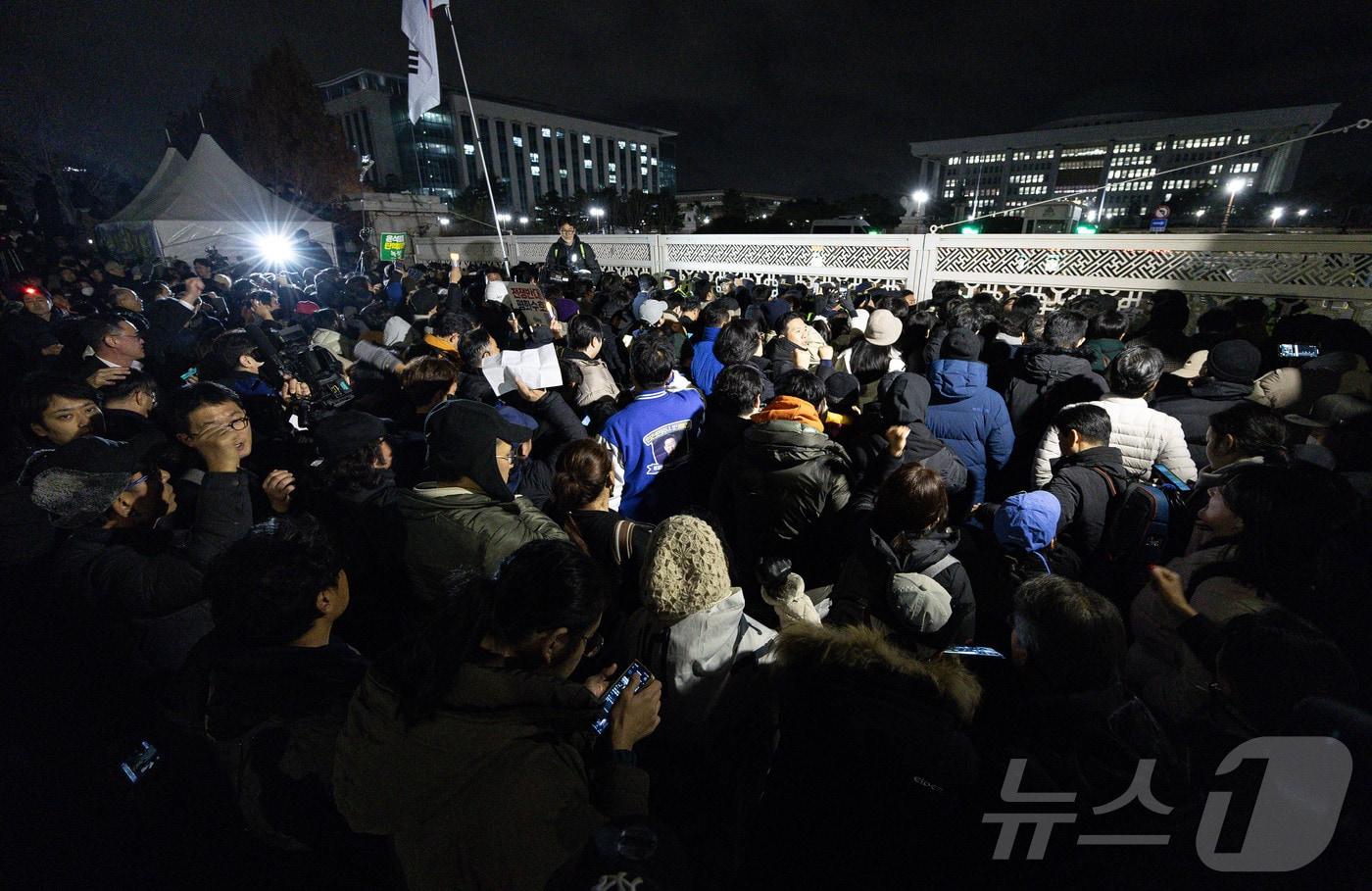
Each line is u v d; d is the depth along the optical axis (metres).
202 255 15.49
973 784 1.20
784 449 2.57
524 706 1.07
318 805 1.44
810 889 1.21
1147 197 115.00
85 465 1.77
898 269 9.23
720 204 132.62
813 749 1.24
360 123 95.44
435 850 1.07
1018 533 2.25
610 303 6.55
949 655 1.71
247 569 1.30
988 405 3.21
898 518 2.01
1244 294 6.85
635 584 2.09
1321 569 1.71
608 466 2.19
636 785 1.25
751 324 3.78
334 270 11.53
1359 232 6.61
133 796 1.72
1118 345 3.95
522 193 110.69
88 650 1.90
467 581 1.30
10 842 1.75
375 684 1.09
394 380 4.01
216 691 1.33
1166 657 1.85
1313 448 2.49
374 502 2.19
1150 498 2.32
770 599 2.29
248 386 3.51
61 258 11.92
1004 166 127.56
